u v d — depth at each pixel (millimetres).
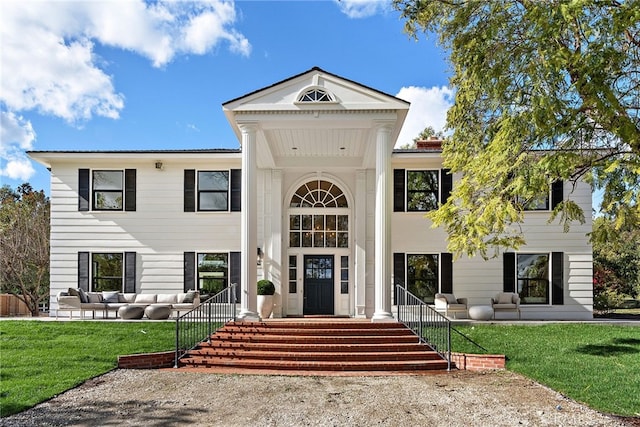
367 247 15727
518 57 7219
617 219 7785
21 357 10000
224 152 16375
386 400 7453
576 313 16109
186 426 6141
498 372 9602
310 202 16469
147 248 16609
